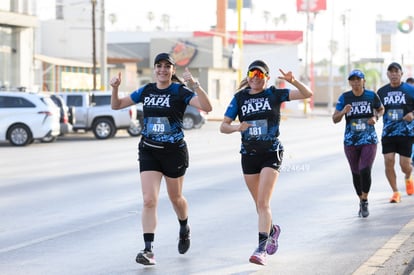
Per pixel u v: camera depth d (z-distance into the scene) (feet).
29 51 281.54
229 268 55.16
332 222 74.49
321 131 269.85
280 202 88.22
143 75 479.82
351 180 110.42
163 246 63.16
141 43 482.69
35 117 192.24
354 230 69.97
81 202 88.58
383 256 57.57
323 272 53.31
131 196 93.50
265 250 54.34
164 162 56.44
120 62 414.00
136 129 237.25
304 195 94.22
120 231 70.33
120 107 57.72
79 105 225.35
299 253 59.98
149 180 56.13
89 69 383.65
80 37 422.00
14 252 61.26
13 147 188.75
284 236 67.26
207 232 69.41
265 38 571.28
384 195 94.12
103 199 90.94
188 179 111.34
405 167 90.07
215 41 460.96
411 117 86.12
